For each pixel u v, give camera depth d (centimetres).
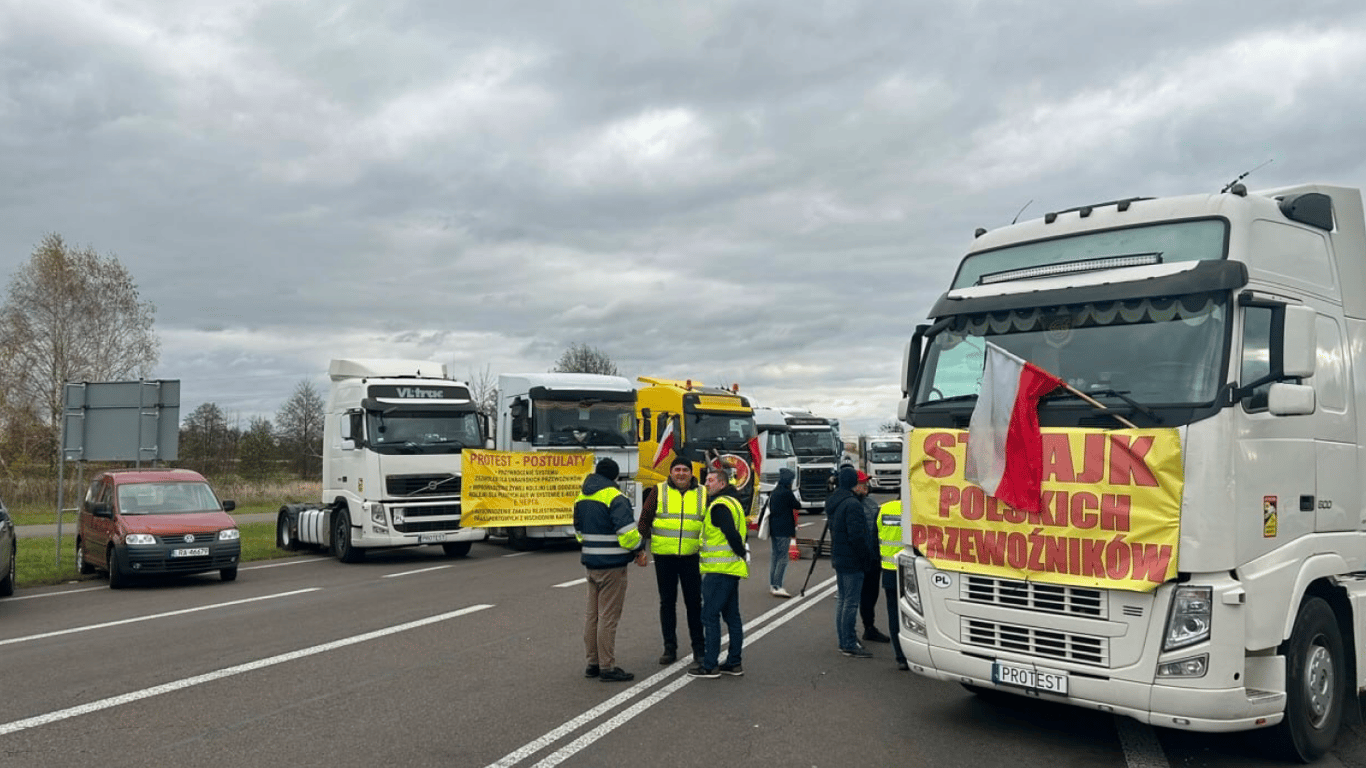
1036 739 677
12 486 3406
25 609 1309
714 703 764
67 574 1691
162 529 1538
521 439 2064
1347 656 675
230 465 4178
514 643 1004
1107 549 585
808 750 641
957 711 748
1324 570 637
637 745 646
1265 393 604
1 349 4338
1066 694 604
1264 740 618
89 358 4478
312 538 2052
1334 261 709
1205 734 691
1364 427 711
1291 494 616
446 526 1906
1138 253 652
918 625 686
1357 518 692
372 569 1784
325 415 2066
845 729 694
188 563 1539
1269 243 641
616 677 835
